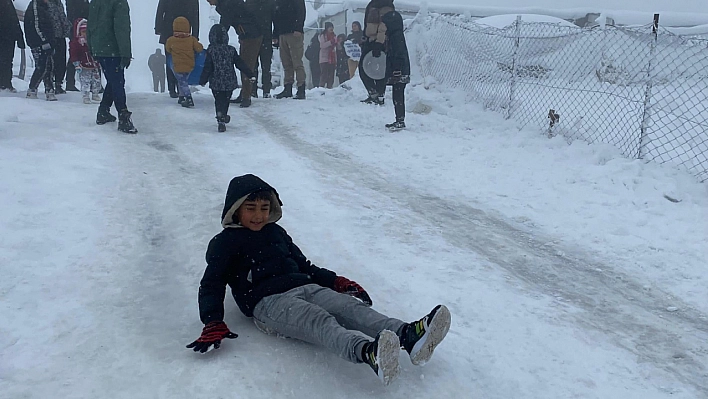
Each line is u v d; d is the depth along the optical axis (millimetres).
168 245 4352
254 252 3170
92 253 4094
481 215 5363
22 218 4461
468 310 3600
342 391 2736
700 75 9117
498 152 7406
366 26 10422
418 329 2758
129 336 3131
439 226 5059
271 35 11961
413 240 4715
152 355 2957
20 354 2908
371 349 2600
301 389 2730
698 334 3438
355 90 12000
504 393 2807
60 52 11141
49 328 3158
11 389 2631
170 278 3842
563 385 2895
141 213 4930
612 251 4594
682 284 4066
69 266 3869
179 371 2818
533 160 6988
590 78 10117
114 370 2820
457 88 10789
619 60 9734
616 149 6965
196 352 2990
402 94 8648
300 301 2996
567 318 3568
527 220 5254
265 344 3078
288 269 3223
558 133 7887
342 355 2760
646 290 3986
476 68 10508
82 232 4391
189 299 3580
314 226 4887
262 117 9578
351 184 6141
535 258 4461
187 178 5984
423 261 4312
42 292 3516
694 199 5570
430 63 11727
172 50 10117
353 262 4219
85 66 9945
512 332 3371
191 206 5180
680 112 8438
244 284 3152
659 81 9086
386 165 6902
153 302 3521
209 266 3109
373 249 4480
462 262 4332
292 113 9828
